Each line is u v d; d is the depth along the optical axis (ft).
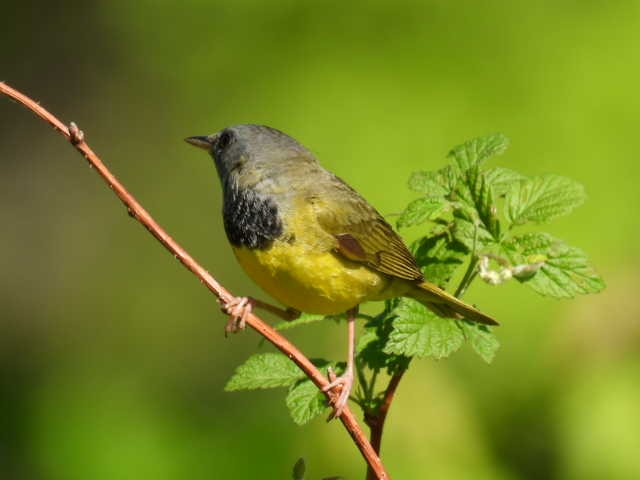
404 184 45.16
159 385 53.01
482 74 46.62
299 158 23.63
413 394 40.11
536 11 47.19
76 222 63.31
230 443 47.37
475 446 40.11
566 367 40.55
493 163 45.01
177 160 60.29
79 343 56.95
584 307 40.37
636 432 39.42
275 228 22.62
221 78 51.49
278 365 20.54
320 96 48.01
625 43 45.68
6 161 64.54
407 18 48.57
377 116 46.83
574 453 39.93
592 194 43.34
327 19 49.85
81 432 49.78
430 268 20.98
